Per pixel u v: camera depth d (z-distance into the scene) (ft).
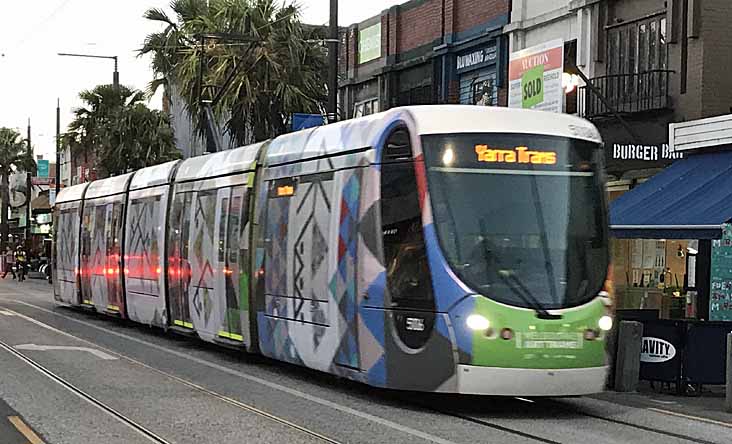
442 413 37.93
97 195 82.07
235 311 52.60
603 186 39.78
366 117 42.22
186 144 137.69
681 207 52.75
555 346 36.45
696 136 59.11
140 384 44.32
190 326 59.93
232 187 53.98
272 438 32.24
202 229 57.98
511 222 37.60
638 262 71.20
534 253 37.45
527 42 81.41
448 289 36.50
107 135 126.52
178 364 52.37
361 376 40.22
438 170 37.83
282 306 47.29
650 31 69.41
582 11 74.43
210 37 91.91
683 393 44.91
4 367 49.21
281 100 96.53
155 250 66.08
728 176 54.65
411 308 37.65
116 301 74.64
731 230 55.16
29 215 198.49
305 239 45.14
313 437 32.48
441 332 36.47
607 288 38.22
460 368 36.11
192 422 34.96
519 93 72.23
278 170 48.78
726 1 65.16
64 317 83.61
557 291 37.11
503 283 36.70
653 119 67.10
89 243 82.84
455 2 90.53
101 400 39.50
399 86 100.17
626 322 45.50
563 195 38.63
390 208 39.14
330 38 75.15
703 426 36.58
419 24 96.58
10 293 123.54
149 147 124.06
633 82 69.82
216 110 96.48
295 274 45.96
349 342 41.01
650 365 45.50
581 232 38.45
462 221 37.32
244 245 51.57
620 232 53.01
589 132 40.27
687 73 65.57
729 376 40.19
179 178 63.26
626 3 71.56
